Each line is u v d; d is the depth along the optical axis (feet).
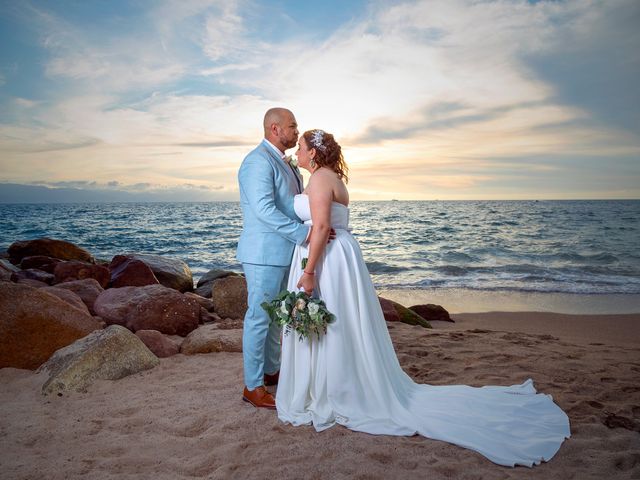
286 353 10.72
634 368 14.32
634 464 8.43
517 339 18.99
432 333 19.24
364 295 10.52
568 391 12.10
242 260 11.35
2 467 8.27
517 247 71.56
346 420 9.96
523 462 8.38
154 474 8.11
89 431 9.81
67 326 14.40
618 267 52.26
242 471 8.14
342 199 10.74
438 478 7.91
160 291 18.85
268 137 11.41
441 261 57.98
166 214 193.26
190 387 12.41
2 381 12.81
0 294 13.98
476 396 10.99
